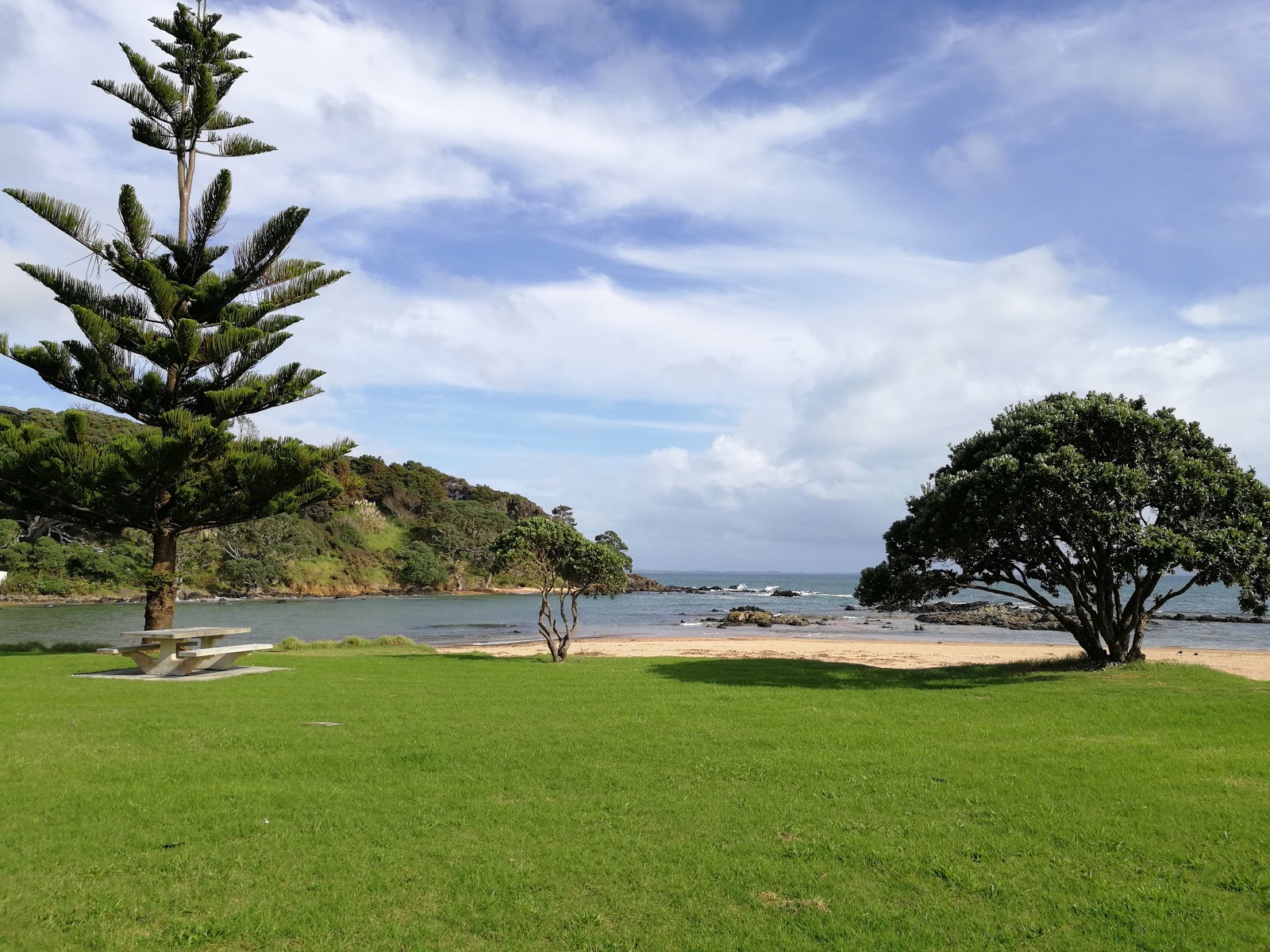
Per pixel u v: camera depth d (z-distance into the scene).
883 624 46.78
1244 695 11.43
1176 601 70.06
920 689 12.59
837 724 9.23
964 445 16.91
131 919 4.09
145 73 18.70
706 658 19.09
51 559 52.16
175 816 5.53
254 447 19.06
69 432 16.77
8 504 18.30
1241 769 7.08
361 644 22.28
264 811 5.68
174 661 13.02
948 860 4.98
